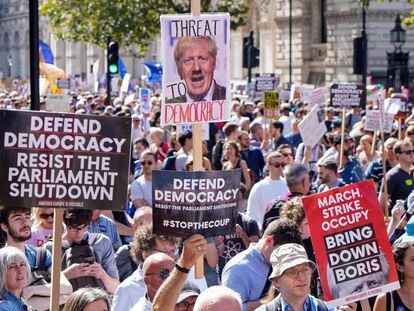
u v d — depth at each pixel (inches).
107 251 484.1
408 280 404.5
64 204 369.1
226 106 445.1
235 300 326.3
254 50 2021.4
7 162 367.2
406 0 2481.5
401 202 559.2
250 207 664.4
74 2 2289.6
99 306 348.5
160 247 431.2
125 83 1812.3
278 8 2805.1
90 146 370.3
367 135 930.7
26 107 1568.7
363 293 394.0
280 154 658.8
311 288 456.1
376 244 394.6
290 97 1827.0
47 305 421.4
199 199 356.2
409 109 1547.7
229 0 2197.3
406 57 2154.3
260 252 436.5
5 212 436.8
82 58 4409.5
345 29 2532.0
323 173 659.4
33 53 633.0
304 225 464.4
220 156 931.3
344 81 2532.0
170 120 439.2
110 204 371.6
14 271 384.2
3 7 5506.9
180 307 368.5
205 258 524.4
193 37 438.9
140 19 2166.6
